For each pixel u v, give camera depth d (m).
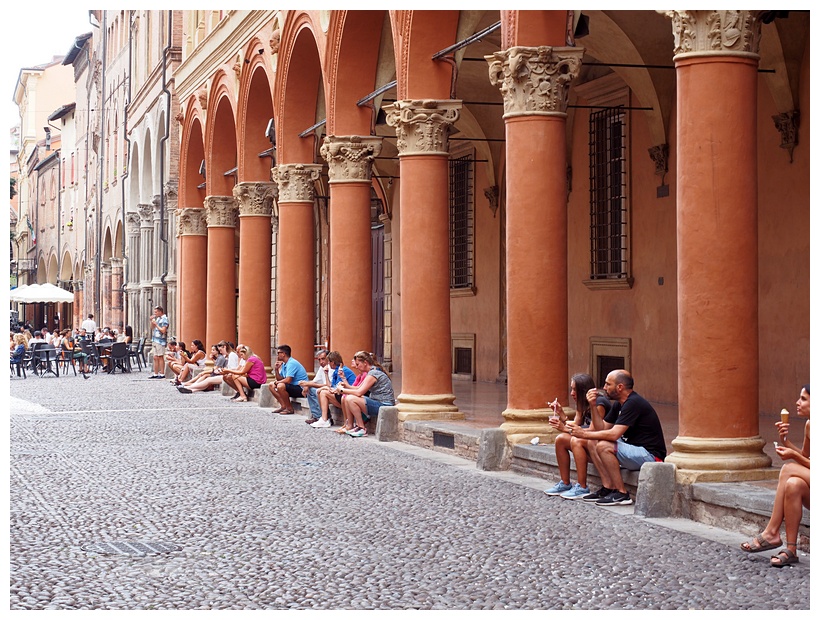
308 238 22.42
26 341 37.81
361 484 12.18
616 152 20.08
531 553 8.59
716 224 9.86
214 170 28.59
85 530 9.70
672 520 9.81
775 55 15.54
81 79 63.44
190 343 31.92
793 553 7.99
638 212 19.36
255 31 24.05
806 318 15.48
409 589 7.55
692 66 9.88
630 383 10.66
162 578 7.92
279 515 10.37
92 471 13.39
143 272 41.19
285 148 22.28
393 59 18.88
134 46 44.59
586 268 21.00
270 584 7.73
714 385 9.91
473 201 25.75
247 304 25.45
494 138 24.25
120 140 48.69
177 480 12.61
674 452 10.18
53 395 26.47
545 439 13.02
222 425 18.95
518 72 12.95
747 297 9.92
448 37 15.86
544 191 13.02
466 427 15.04
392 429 16.28
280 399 21.23
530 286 13.08
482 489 11.73
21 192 95.38
